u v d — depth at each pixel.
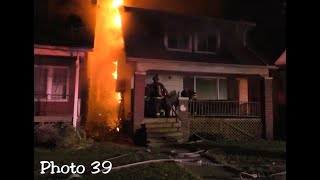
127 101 16.05
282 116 17.05
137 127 13.75
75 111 13.11
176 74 17.34
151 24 16.58
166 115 14.84
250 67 15.66
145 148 11.94
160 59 13.99
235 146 12.72
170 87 17.58
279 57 16.12
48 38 12.63
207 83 18.47
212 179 7.81
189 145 12.77
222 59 16.30
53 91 13.85
